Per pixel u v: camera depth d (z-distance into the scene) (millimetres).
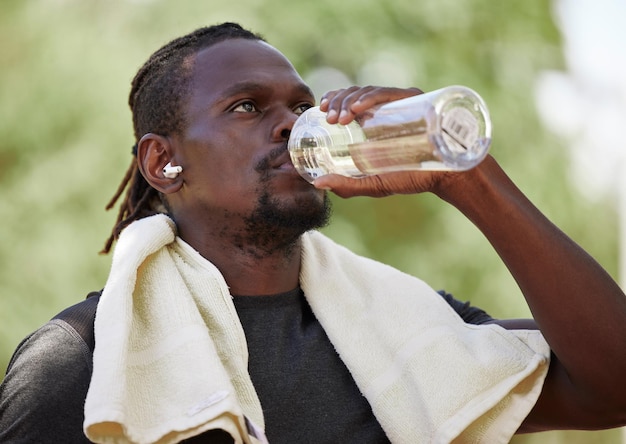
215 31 3900
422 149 3027
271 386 3516
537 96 10984
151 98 3861
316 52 10258
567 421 3781
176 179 3762
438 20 10578
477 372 3611
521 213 3512
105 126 10008
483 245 10219
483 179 3467
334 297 3758
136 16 10164
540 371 3703
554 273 3533
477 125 2998
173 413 3211
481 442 3619
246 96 3648
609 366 3562
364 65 10305
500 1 10953
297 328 3682
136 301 3488
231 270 3689
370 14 10336
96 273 9859
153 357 3338
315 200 3557
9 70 10305
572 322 3543
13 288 9852
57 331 3432
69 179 9992
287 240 3648
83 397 3303
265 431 3447
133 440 3117
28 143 10172
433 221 10266
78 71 10125
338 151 3328
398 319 3746
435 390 3566
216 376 3242
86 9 10312
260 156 3584
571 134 11125
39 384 3303
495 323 4016
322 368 3609
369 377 3582
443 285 10172
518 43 10953
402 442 3508
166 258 3592
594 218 10992
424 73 10336
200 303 3504
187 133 3715
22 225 9992
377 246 10172
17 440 3252
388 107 3137
